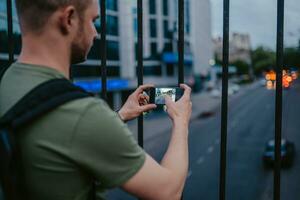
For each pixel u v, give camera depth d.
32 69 1.05
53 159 0.98
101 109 1.00
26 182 1.01
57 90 0.99
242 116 37.94
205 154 22.28
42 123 0.98
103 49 1.77
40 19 1.04
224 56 1.60
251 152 21.88
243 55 81.88
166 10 41.91
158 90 1.48
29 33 1.06
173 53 43.31
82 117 0.98
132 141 1.03
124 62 34.91
